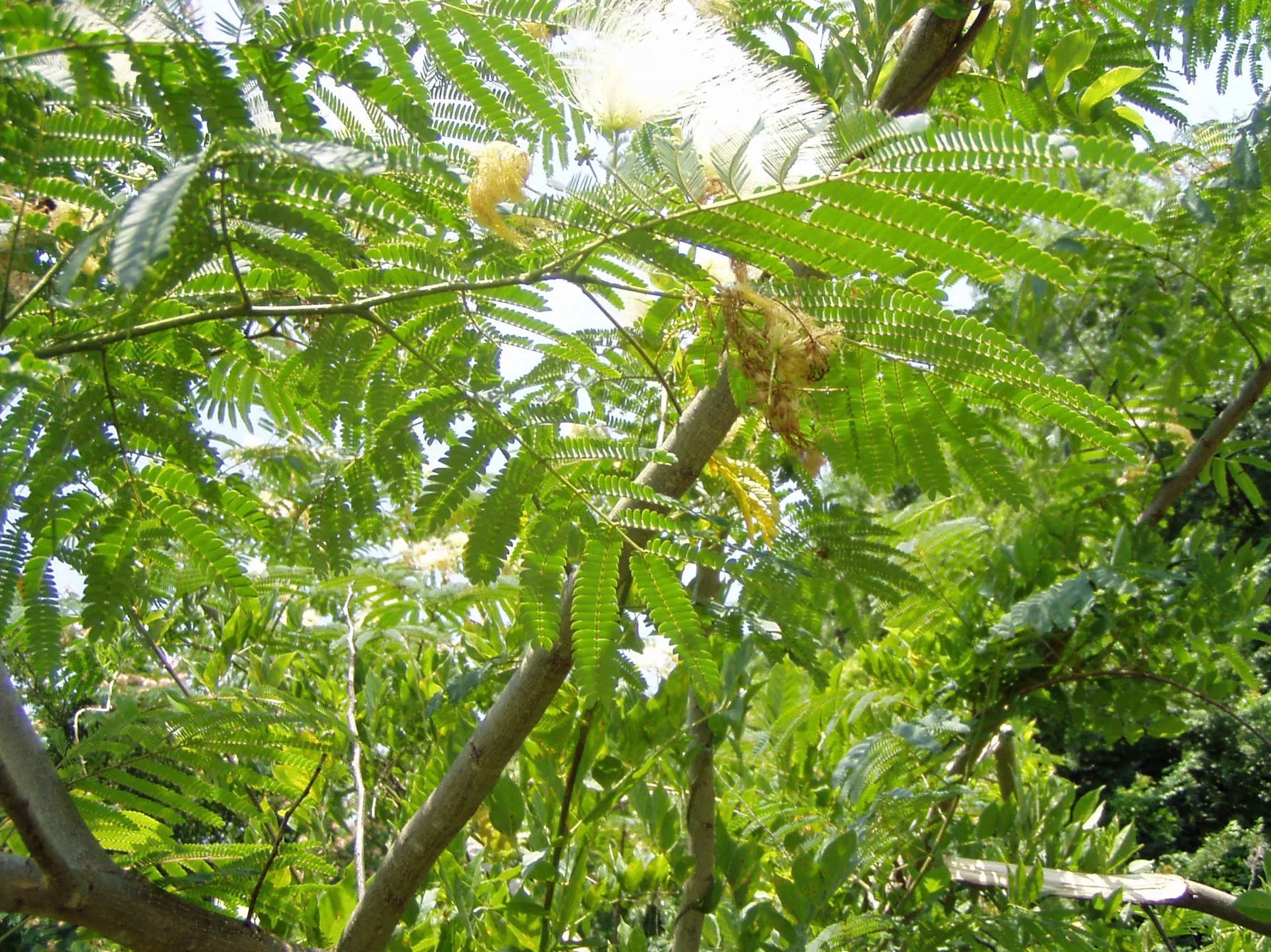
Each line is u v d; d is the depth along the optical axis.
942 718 0.98
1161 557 1.10
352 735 0.85
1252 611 1.08
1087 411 0.60
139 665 1.22
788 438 0.61
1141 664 1.09
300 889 0.81
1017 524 1.16
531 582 0.60
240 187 0.46
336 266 0.58
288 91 0.47
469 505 0.67
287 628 1.13
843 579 0.78
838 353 0.63
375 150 0.43
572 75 0.51
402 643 1.17
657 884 0.99
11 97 0.47
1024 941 0.93
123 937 0.63
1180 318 1.21
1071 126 0.90
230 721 0.73
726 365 0.68
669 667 1.08
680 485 0.70
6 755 0.63
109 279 0.54
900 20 0.72
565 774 0.96
